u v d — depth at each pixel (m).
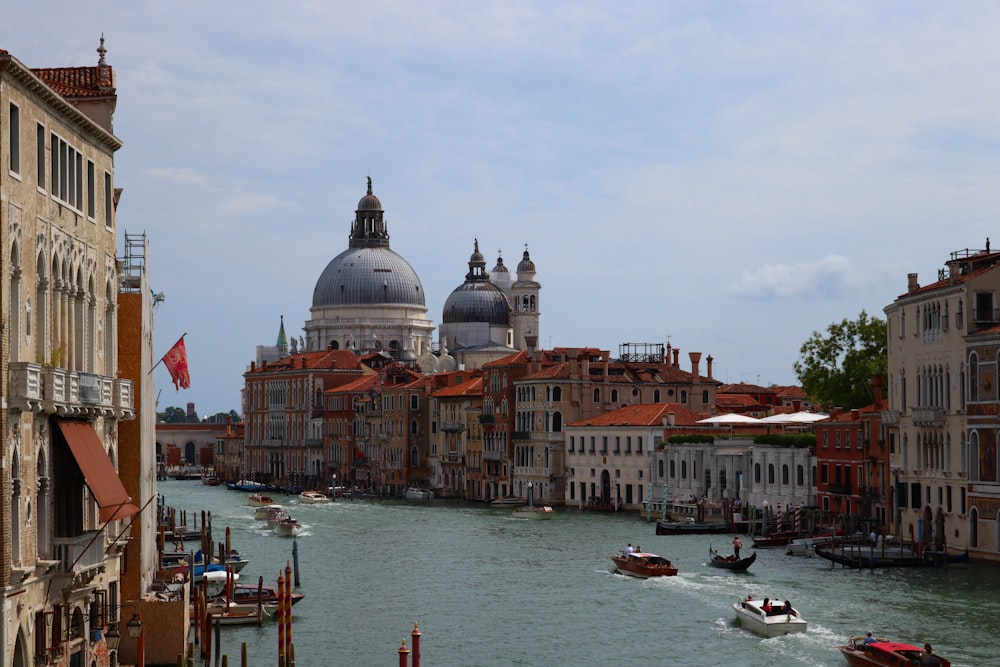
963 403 90.62
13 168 35.97
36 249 37.81
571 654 61.78
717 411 169.62
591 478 155.12
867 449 105.31
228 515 151.12
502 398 173.25
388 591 81.88
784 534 105.38
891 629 65.75
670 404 150.12
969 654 59.97
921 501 96.31
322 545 111.62
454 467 188.25
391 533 123.19
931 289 94.44
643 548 105.00
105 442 46.34
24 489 36.69
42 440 38.50
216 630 57.78
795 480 118.81
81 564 40.06
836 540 97.06
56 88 47.94
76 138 42.25
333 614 72.88
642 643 64.19
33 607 37.50
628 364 169.00
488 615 72.44
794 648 62.31
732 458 129.00
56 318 40.16
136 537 53.50
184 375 70.38
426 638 65.62
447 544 111.38
